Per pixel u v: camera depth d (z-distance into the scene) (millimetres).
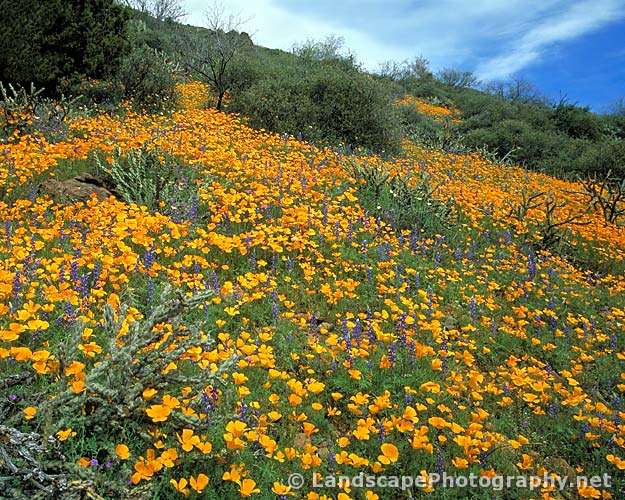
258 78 20266
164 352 3244
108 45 15422
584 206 14562
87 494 2494
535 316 7254
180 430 3273
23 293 4723
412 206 9945
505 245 9906
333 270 7203
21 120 11344
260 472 3275
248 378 4332
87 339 3969
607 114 33531
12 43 13273
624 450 4547
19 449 2479
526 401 5133
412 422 3951
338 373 4707
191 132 12836
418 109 30656
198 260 6191
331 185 10531
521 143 24453
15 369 3480
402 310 6363
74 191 7906
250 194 8844
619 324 7434
